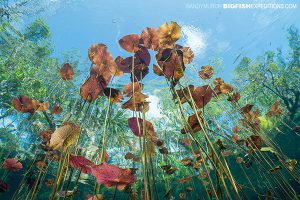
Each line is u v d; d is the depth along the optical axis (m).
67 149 0.78
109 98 1.03
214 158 0.81
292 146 9.62
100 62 1.09
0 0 12.58
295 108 11.71
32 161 1.58
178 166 5.99
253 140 1.45
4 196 7.26
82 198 4.50
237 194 0.75
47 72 11.47
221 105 1.78
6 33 12.69
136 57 1.14
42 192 4.37
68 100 5.57
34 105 1.85
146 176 0.74
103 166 0.81
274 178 1.45
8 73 9.93
